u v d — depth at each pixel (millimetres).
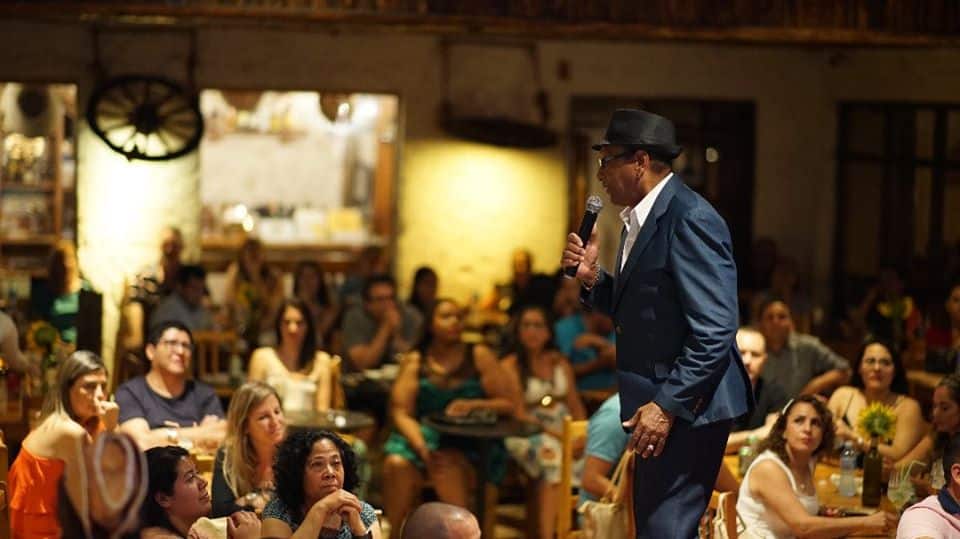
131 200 11578
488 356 8492
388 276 10406
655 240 4465
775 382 8469
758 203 12828
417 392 8398
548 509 8172
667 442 4461
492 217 12398
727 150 12961
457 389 8398
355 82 12047
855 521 5652
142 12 8844
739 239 12961
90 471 3436
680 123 12883
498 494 9766
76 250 11570
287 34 11852
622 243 4625
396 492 8227
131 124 11328
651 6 9281
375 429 10062
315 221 17344
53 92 12500
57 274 9906
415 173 12250
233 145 18234
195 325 10469
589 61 12422
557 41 12352
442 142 12258
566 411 8555
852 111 12531
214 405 7301
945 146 11242
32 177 14508
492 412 8141
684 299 4375
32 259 14297
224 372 10602
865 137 12352
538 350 8617
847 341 11188
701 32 9359
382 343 10242
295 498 4992
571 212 12562
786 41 10188
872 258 12219
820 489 6746
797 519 5699
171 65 11664
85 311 8805
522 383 8562
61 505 3527
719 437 4527
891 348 7484
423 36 12117
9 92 12375
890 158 11930
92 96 11297
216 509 5906
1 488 5078
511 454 8531
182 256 11664
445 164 12289
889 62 11859
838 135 12680
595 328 10203
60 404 5922
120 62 11578
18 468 5836
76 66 11523
